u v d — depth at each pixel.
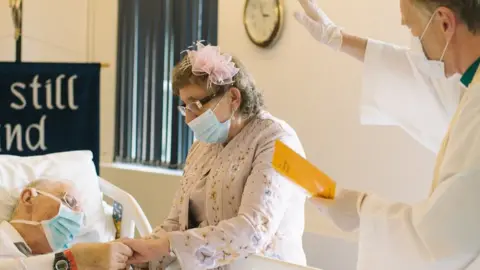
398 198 2.20
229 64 1.47
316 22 1.65
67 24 3.53
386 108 1.61
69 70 2.44
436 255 1.03
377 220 1.14
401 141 2.18
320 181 1.22
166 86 3.31
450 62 1.15
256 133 1.50
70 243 1.79
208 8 3.07
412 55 1.42
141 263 1.52
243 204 1.40
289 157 1.19
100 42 3.51
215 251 1.36
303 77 2.53
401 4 1.20
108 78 3.50
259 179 1.41
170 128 3.31
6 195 1.86
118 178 3.43
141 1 3.36
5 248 1.65
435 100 1.51
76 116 2.45
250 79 1.54
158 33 3.30
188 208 1.54
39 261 1.40
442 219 1.02
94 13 3.51
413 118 1.58
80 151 2.18
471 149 1.02
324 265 2.38
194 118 1.51
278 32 2.60
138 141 3.45
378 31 2.23
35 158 2.07
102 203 2.08
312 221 2.44
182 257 1.37
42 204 1.75
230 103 1.49
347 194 1.22
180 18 3.20
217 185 1.48
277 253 1.50
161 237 1.41
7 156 2.06
